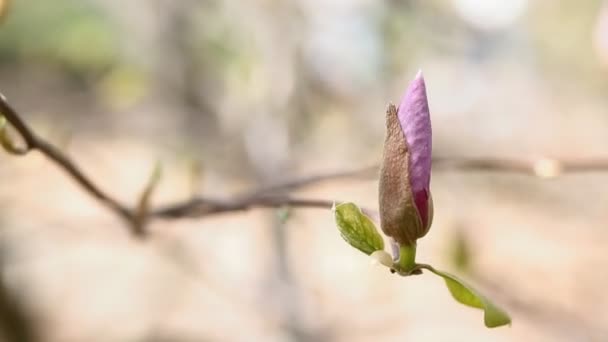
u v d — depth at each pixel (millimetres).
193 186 779
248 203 715
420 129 536
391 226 539
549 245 2311
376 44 1821
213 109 1729
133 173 2455
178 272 2490
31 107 2637
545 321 1422
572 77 2980
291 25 1527
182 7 1649
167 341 2184
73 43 1871
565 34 2910
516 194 2467
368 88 1848
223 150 1655
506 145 2783
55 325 2287
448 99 2605
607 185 2484
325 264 2047
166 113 2018
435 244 1702
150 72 1734
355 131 1841
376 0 1800
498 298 1384
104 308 2391
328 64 1724
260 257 1865
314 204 684
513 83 2840
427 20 1896
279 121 1508
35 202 1800
